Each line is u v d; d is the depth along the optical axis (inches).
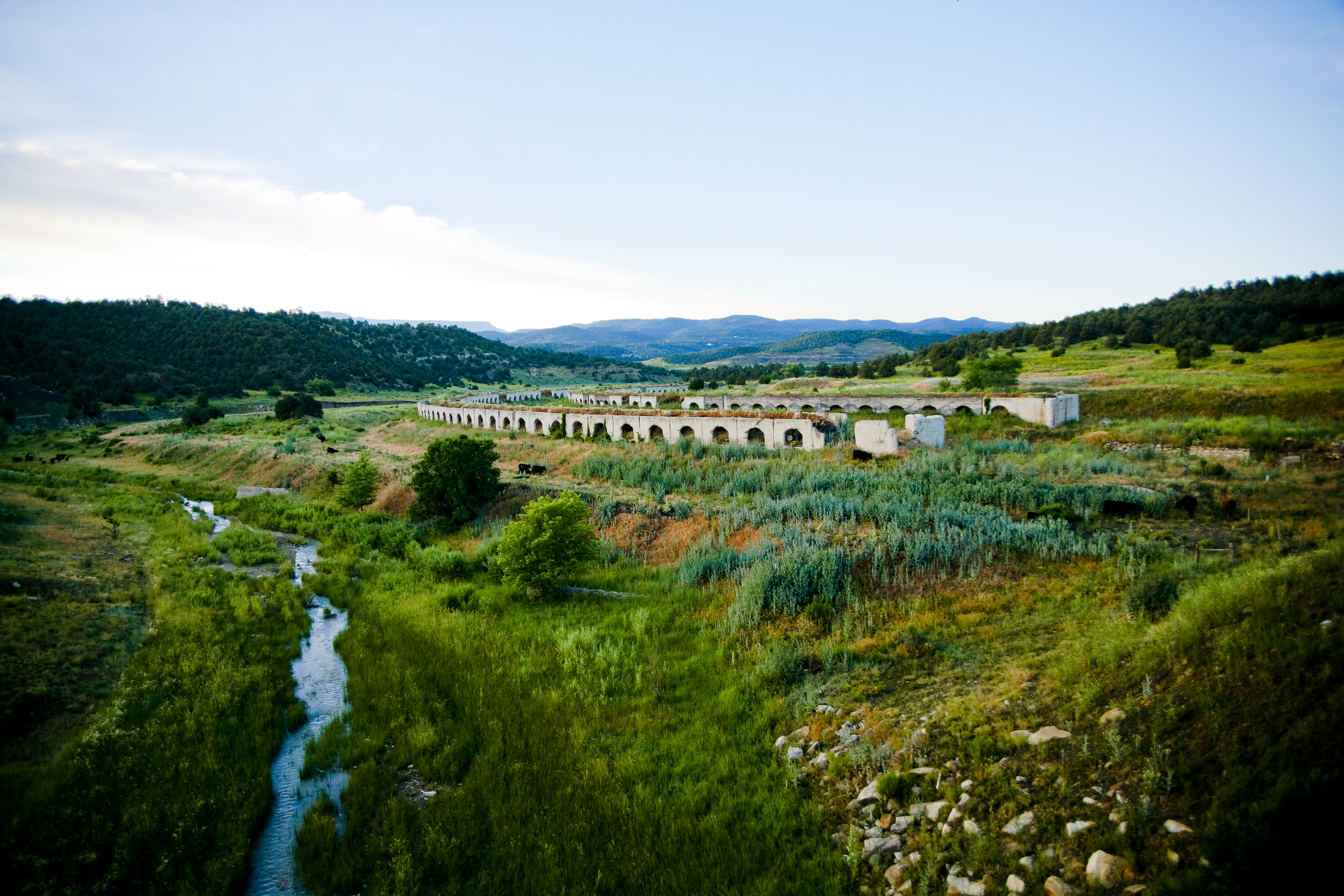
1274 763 346.6
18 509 1320.1
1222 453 1327.5
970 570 837.8
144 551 1207.6
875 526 1027.3
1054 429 1715.1
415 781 573.0
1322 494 1010.1
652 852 464.8
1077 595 727.7
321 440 2775.6
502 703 675.4
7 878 426.3
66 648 734.5
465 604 991.0
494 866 459.5
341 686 765.3
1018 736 468.8
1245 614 465.1
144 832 479.8
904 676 630.5
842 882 414.0
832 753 539.2
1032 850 379.2
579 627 870.4
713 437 1839.3
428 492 1496.1
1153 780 376.8
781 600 833.5
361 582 1128.8
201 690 704.4
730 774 545.3
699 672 725.9
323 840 485.1
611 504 1325.0
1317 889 280.4
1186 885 311.0
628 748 595.2
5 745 571.5
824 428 1643.7
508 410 2524.6
